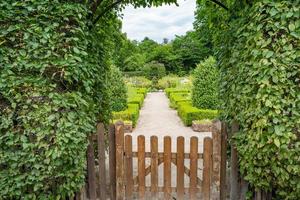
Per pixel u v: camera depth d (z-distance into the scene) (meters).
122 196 3.46
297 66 2.66
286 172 2.71
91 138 3.43
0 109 2.78
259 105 2.74
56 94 2.81
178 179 3.47
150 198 3.51
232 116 3.48
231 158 3.34
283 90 2.68
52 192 2.94
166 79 26.69
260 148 2.77
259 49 2.76
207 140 3.40
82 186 3.27
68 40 2.86
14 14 2.78
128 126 8.17
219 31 4.04
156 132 8.16
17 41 2.79
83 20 3.12
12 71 2.77
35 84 2.78
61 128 2.77
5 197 2.84
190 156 3.44
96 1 3.63
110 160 3.48
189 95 13.89
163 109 13.51
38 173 2.79
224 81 3.69
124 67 32.53
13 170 2.79
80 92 3.08
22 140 2.76
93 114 3.45
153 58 33.94
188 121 8.97
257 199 3.12
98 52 3.83
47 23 2.84
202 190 3.45
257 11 2.85
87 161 3.45
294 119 2.64
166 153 3.46
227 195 3.59
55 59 2.83
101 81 3.84
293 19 2.68
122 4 4.63
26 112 2.78
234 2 3.64
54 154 2.72
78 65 2.89
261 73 2.72
